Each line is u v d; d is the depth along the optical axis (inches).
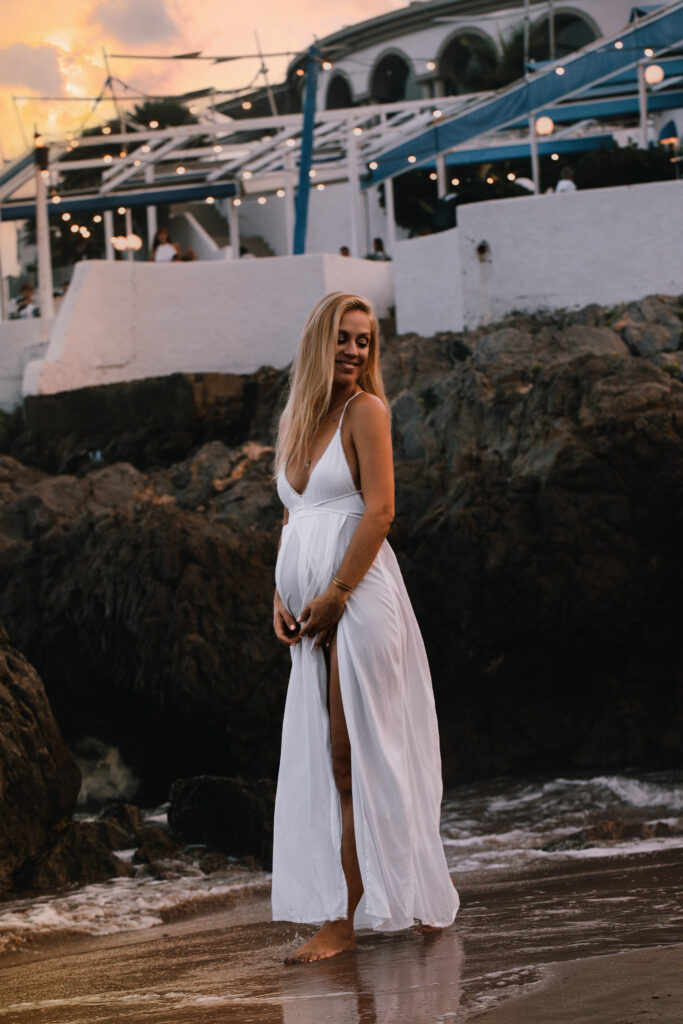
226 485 568.4
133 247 967.6
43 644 472.7
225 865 264.7
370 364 133.9
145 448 666.2
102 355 721.6
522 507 438.6
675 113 862.5
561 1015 75.0
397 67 1563.7
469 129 823.7
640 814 302.7
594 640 433.1
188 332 733.9
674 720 425.4
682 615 431.5
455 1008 82.8
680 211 649.0
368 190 997.8
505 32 1428.4
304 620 123.2
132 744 459.2
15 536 539.8
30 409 700.7
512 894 172.6
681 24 681.0
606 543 428.5
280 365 730.8
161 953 150.6
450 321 689.6
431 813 125.3
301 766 123.8
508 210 669.3
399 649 123.3
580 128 910.4
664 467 428.5
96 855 259.8
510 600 433.4
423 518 457.7
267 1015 88.7
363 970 107.5
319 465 127.1
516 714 437.7
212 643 425.7
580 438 437.4
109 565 455.2
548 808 326.3
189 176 958.4
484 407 497.0
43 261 840.3
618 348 578.2
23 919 207.5
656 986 81.1
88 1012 101.7
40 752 259.9
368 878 117.2
